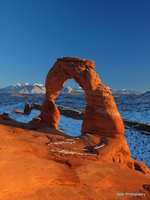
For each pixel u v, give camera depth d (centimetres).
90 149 1123
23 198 491
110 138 1255
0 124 1365
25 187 541
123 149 1225
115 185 752
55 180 642
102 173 812
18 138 1051
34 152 877
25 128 1409
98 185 701
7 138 999
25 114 4575
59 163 810
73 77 1489
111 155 1116
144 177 933
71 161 859
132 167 1160
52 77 1622
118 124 1302
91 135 1273
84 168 812
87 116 1370
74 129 3747
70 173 728
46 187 584
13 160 692
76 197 565
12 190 505
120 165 1005
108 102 1341
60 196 547
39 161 751
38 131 1373
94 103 1353
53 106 1712
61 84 1619
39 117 1716
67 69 1491
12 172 590
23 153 816
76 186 649
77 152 1025
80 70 1436
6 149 797
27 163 696
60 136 1277
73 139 1207
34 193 532
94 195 610
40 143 1055
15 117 4200
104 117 1302
